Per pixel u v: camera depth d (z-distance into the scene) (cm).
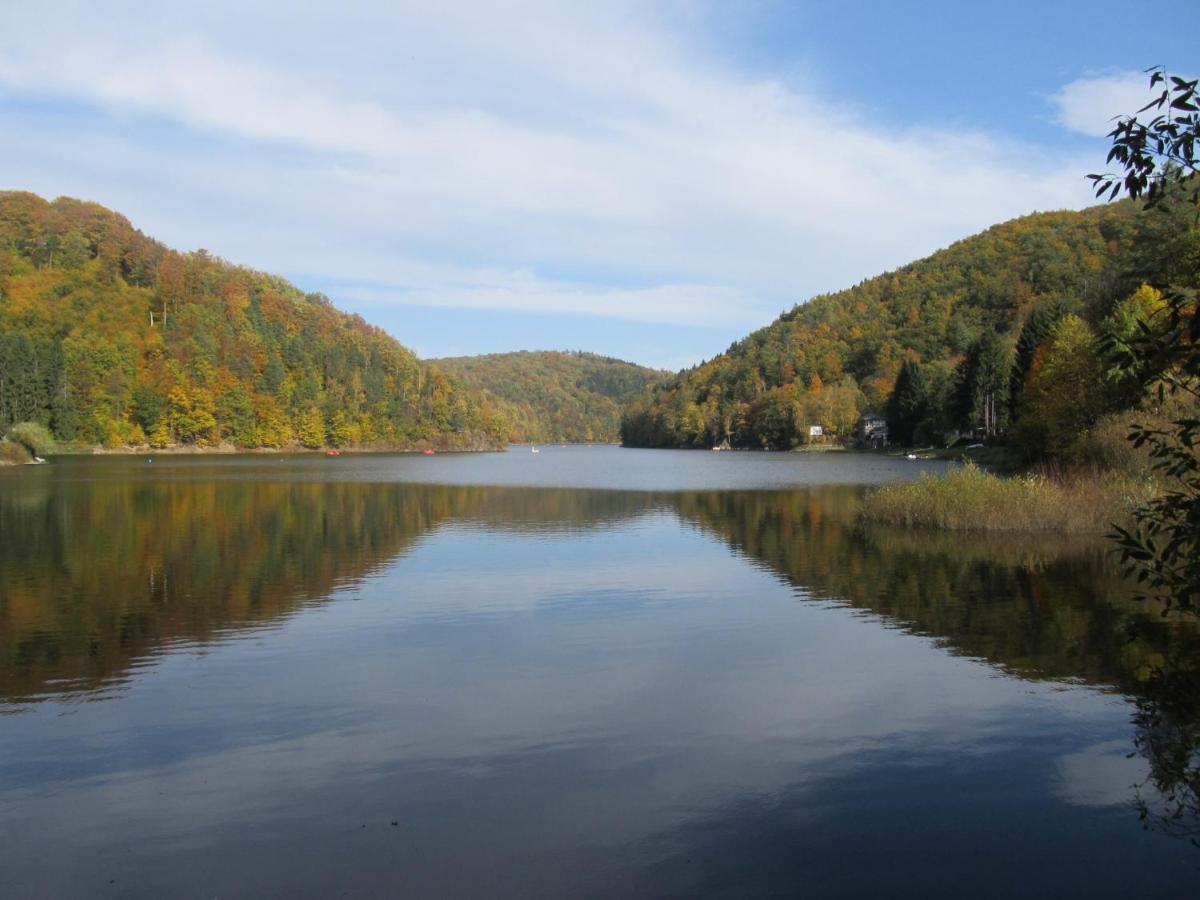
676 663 1328
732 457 11225
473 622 1606
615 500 4344
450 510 3791
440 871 723
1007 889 688
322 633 1529
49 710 1121
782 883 699
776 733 1026
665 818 812
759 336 18638
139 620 1619
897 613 1656
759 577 2056
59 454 9662
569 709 1118
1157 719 1056
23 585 1961
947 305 13900
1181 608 566
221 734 1034
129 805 846
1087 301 6181
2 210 13350
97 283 12756
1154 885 691
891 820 803
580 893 687
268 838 780
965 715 1080
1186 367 530
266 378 12475
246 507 3844
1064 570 2067
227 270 14162
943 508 2878
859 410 13012
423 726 1057
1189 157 501
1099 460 3234
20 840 780
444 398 15500
